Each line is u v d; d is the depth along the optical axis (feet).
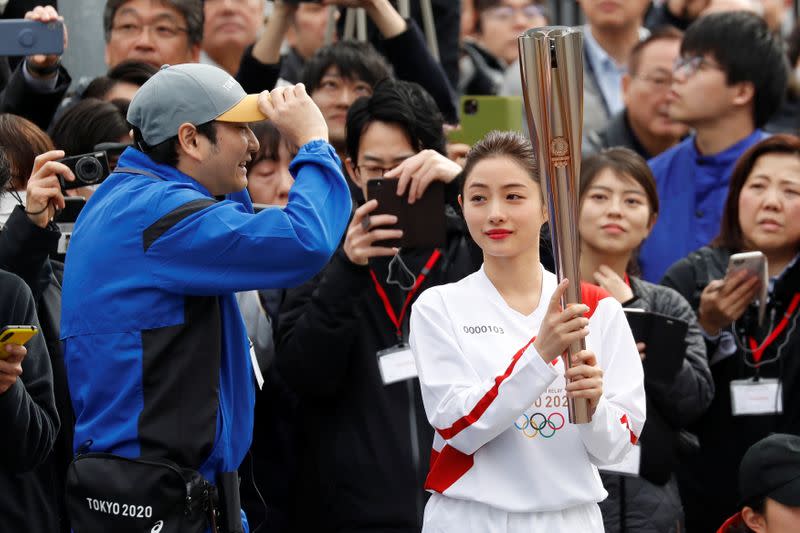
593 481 35.96
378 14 58.29
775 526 43.42
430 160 46.62
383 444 46.88
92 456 36.70
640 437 46.78
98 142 51.49
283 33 58.49
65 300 37.91
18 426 37.40
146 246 36.60
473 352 36.42
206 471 37.17
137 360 36.42
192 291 36.63
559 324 33.96
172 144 37.73
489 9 88.33
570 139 33.17
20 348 35.81
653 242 63.62
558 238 33.88
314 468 48.26
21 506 40.88
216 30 68.90
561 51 32.63
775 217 54.13
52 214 42.27
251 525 48.83
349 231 46.60
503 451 35.78
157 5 61.41
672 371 46.91
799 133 80.02
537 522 35.65
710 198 63.36
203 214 36.58
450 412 35.40
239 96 38.24
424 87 58.75
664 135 69.31
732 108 63.16
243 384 38.52
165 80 37.83
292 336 47.65
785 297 53.31
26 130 47.85
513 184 36.35
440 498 36.83
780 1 93.81
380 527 46.60
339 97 57.31
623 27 75.92
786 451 43.45
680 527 47.65
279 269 36.68
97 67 64.28
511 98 57.41
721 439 53.16
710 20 63.98
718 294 51.90
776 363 52.70
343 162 57.62
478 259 48.16
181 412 36.52
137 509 35.99
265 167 55.06
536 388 34.22
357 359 47.70
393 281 47.91
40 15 44.88
